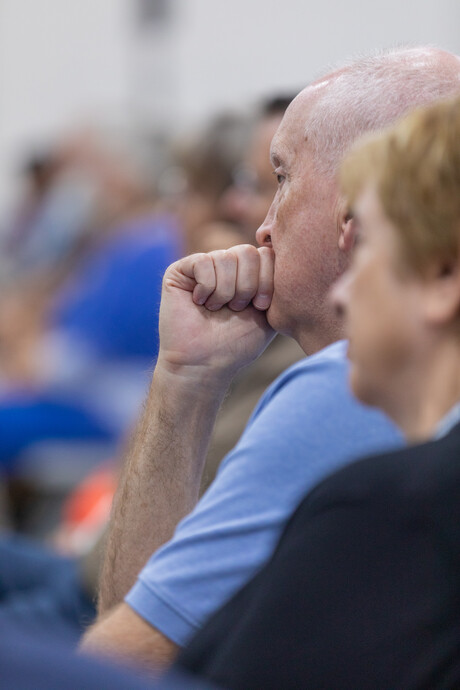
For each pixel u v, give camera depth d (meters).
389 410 2.79
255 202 7.36
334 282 4.43
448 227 2.64
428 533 2.53
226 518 3.78
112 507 5.12
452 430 2.66
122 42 21.45
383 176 2.77
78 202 15.30
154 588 3.82
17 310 12.86
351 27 18.25
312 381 3.93
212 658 2.74
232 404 6.27
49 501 11.30
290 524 2.76
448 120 2.75
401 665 2.47
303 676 2.55
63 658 1.64
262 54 19.53
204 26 20.36
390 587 2.53
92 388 12.26
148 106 21.00
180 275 4.94
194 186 8.12
